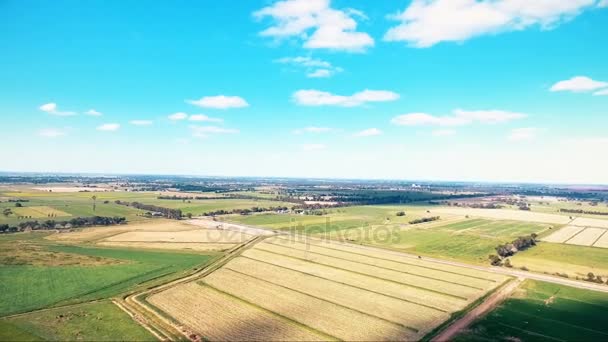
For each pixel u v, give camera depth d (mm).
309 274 112125
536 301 91875
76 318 76812
